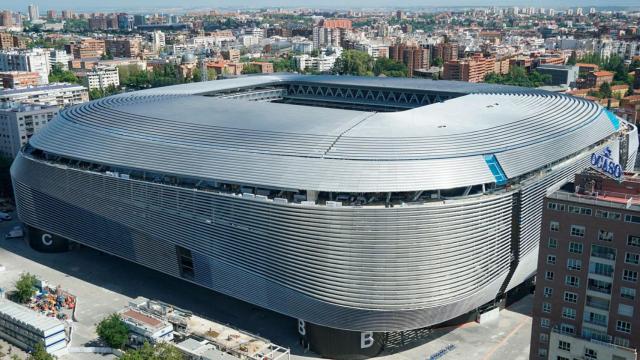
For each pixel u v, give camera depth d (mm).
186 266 149125
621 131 194500
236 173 134875
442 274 124812
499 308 147375
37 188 173875
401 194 128500
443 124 149750
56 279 165625
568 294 105000
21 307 140750
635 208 97188
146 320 133750
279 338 137000
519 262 141125
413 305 124312
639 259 96750
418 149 134125
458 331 139000
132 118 166250
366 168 128250
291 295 129375
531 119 161500
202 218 138375
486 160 135875
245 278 136125
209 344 127562
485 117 159250
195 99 186875
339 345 129250
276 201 126438
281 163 133250
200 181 140625
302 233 124125
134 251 158000
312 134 141375
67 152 164500
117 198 153750
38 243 184125
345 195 128625
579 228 101312
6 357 130625
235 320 144250
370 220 120562
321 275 124562
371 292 123250
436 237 122750
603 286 101125
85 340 136250
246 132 146750
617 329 101250
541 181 143000
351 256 122438
